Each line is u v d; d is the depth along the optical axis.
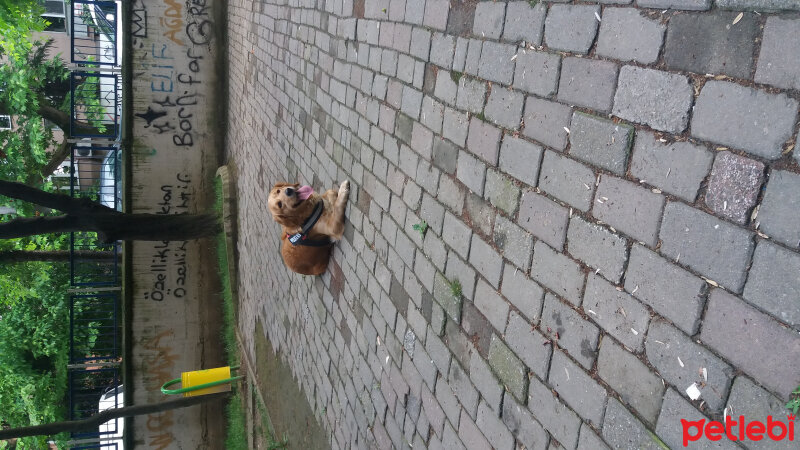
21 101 11.22
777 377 1.39
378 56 3.67
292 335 5.82
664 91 1.70
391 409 3.49
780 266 1.39
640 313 1.78
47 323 12.19
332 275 4.55
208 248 10.08
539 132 2.23
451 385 2.84
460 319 2.77
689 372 1.61
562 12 2.10
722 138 1.53
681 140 1.65
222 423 9.53
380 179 3.65
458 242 2.79
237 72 8.73
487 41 2.56
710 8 1.57
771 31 1.41
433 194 3.02
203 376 8.29
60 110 11.93
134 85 9.37
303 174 5.29
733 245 1.50
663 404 1.69
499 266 2.47
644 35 1.76
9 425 12.78
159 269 9.75
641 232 1.77
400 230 3.38
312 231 4.34
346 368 4.26
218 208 9.41
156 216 8.38
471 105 2.68
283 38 5.92
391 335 3.50
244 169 8.32
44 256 10.77
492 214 2.53
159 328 9.77
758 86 1.44
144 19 9.21
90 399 12.79
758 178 1.44
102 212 7.48
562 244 2.11
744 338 1.47
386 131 3.57
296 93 5.48
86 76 10.41
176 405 8.73
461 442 2.74
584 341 2.00
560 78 2.12
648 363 1.74
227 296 9.69
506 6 2.43
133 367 9.62
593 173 1.97
